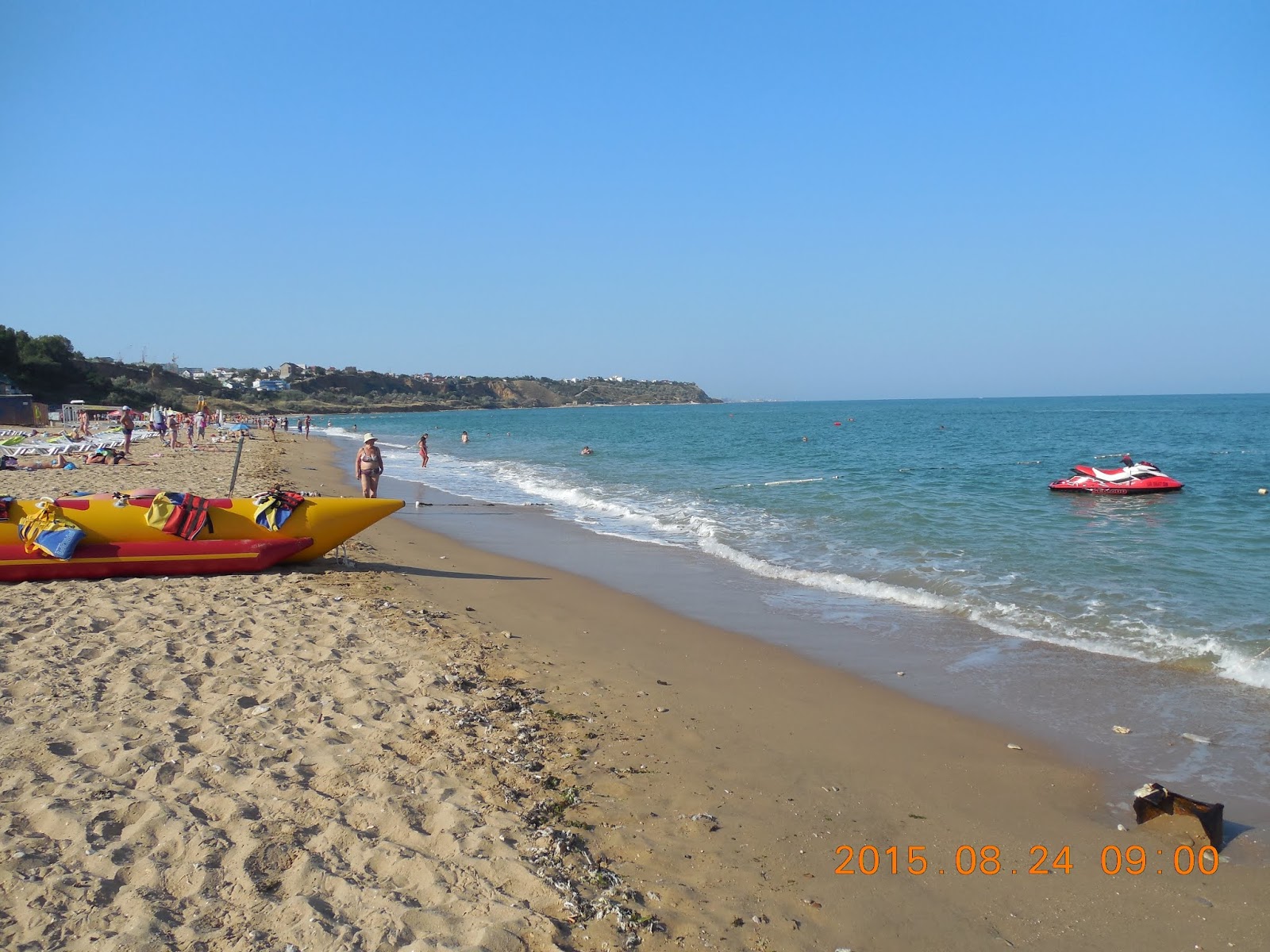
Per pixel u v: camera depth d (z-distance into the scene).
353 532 11.73
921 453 37.66
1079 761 5.97
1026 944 3.93
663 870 4.37
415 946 3.53
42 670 6.56
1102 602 10.12
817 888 4.31
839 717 6.75
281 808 4.63
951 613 9.94
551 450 45.09
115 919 3.60
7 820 4.33
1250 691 7.29
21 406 55.00
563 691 7.07
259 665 7.04
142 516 10.73
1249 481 23.22
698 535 15.79
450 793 4.94
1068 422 72.56
